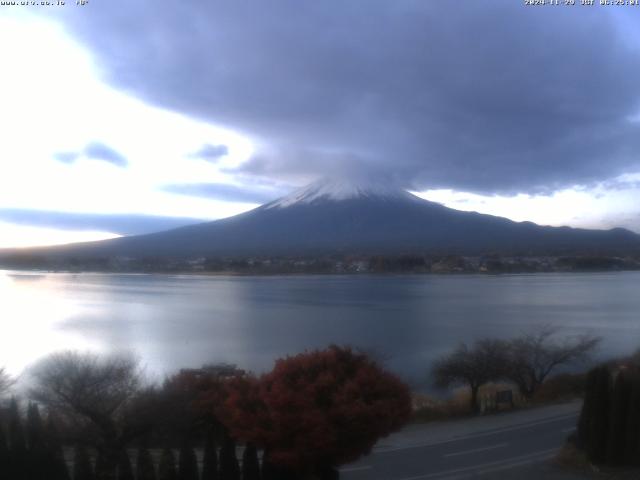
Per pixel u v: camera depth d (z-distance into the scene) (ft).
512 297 266.16
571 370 99.14
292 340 149.18
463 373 79.46
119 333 163.22
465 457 52.47
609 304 235.81
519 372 83.56
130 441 46.34
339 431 39.50
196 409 47.83
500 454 53.36
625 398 49.44
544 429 62.18
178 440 47.78
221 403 44.01
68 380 54.54
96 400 49.21
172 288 319.88
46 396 52.47
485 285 338.34
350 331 163.63
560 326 166.40
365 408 39.42
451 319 189.67
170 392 50.16
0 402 60.03
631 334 155.43
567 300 250.57
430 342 140.97
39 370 71.92
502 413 70.08
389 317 195.11
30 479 39.01
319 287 325.21
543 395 80.53
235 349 134.51
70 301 249.75
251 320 189.78
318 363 42.88
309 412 39.17
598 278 400.47
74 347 132.87
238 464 40.34
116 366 87.97
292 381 41.55
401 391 42.32
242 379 48.08
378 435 40.65
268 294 283.59
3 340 149.69
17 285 336.70
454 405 73.41
